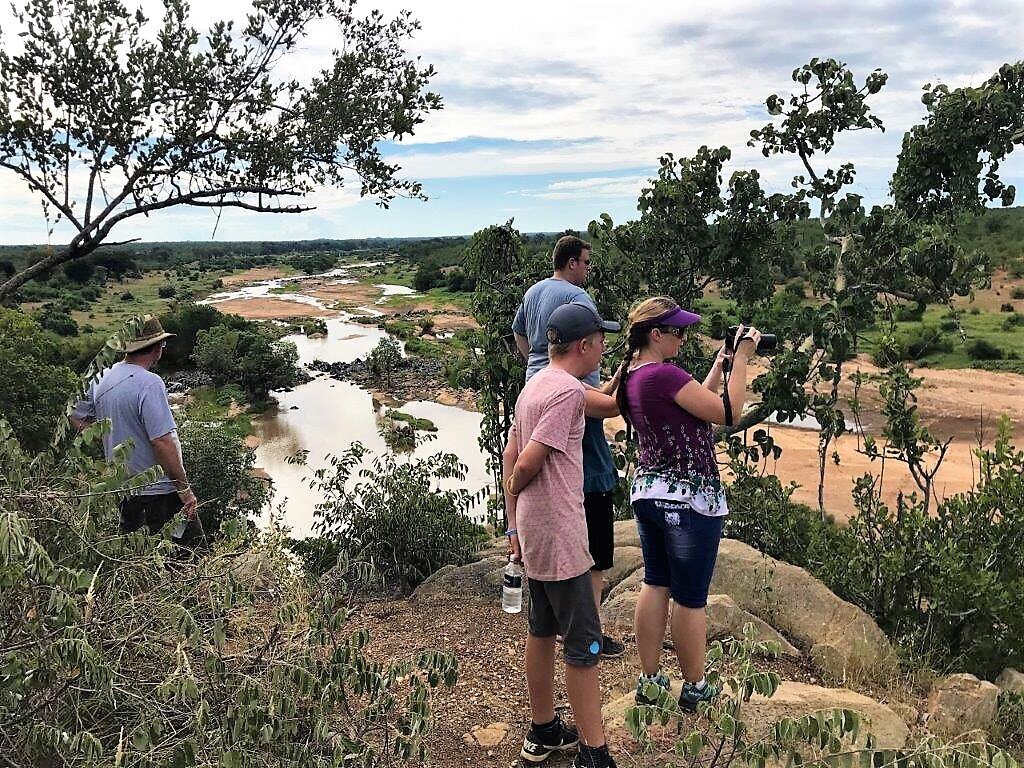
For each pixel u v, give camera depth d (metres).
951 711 4.14
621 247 8.11
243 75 6.76
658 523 3.24
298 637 2.63
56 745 2.06
